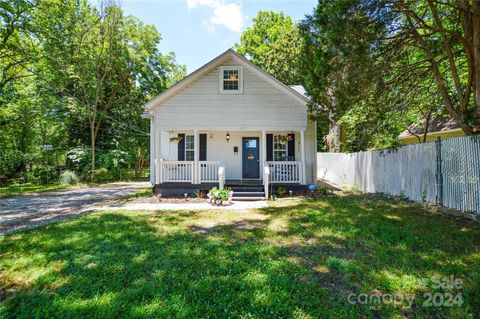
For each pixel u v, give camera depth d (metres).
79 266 3.44
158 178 10.02
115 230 5.13
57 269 3.37
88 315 2.41
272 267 3.33
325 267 3.35
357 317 2.35
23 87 16.53
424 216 5.68
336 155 13.85
